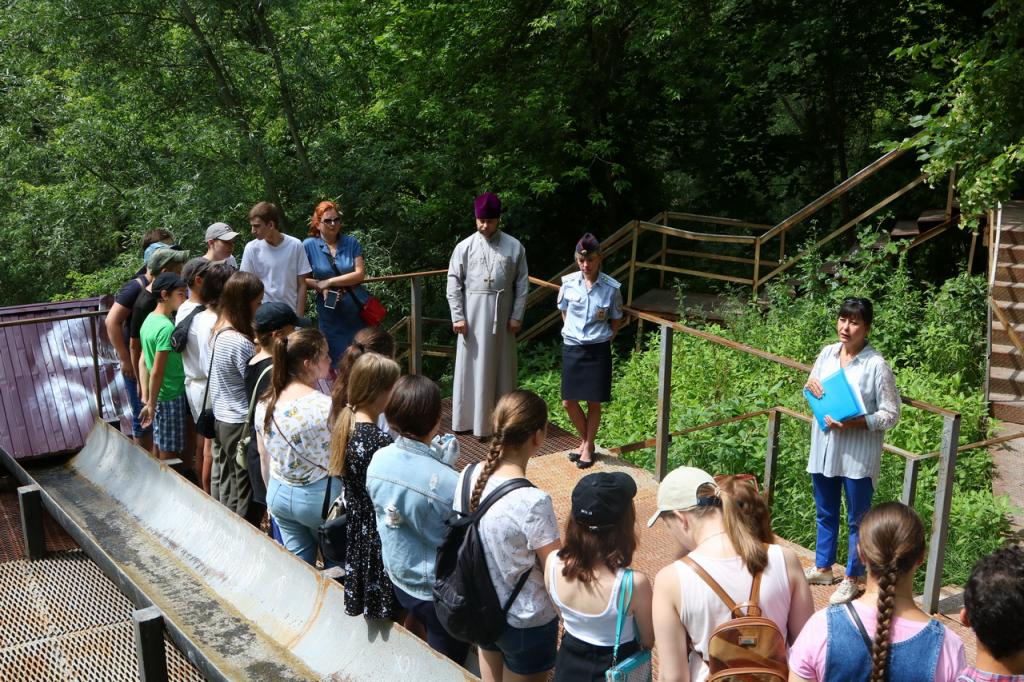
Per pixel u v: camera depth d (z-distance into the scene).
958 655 2.28
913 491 4.84
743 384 9.16
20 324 6.36
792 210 16.00
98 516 5.16
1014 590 2.13
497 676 3.21
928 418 8.34
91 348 6.79
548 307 14.87
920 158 9.22
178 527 4.71
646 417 8.80
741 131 15.51
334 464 3.34
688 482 2.62
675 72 13.85
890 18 13.41
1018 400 9.04
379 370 3.34
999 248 9.69
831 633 2.33
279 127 14.72
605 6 12.75
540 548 2.80
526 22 13.82
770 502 5.91
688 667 2.57
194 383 4.84
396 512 3.08
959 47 9.39
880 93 14.73
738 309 11.58
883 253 11.09
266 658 3.62
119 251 18.09
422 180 14.41
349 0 14.17
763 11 14.25
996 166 8.35
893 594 2.28
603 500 2.59
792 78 14.75
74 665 3.75
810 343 9.92
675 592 2.50
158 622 3.28
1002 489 7.70
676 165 15.73
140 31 13.43
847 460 4.75
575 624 2.65
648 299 13.04
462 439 6.77
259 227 6.21
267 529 5.09
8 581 4.46
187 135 13.73
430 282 15.05
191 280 4.89
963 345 9.81
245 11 13.51
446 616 2.88
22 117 17.53
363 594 3.31
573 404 6.18
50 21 13.21
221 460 4.68
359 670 3.34
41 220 17.08
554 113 13.52
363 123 14.99
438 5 13.54
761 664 2.39
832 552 5.00
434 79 14.39
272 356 4.18
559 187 14.67
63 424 6.46
